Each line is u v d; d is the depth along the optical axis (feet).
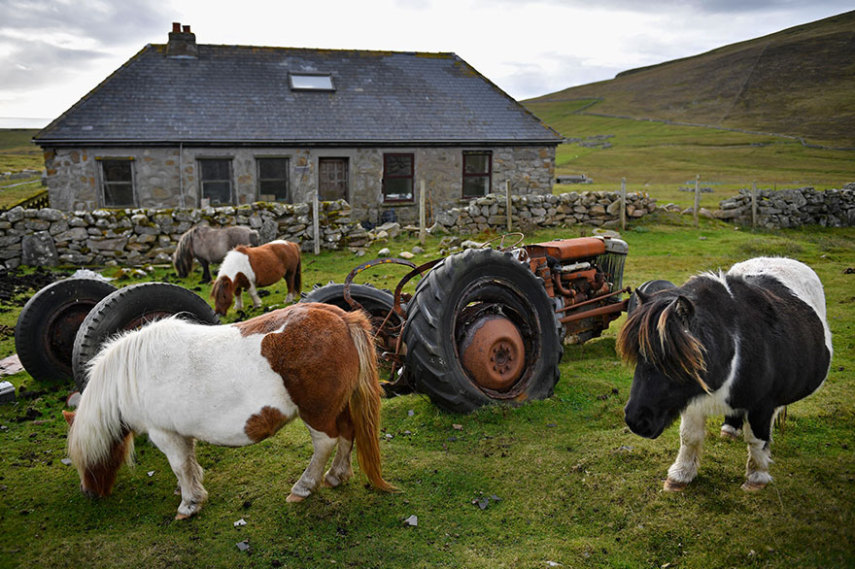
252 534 10.88
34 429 15.57
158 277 36.17
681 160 170.71
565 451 13.66
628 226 49.57
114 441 11.83
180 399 10.81
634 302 19.90
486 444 14.11
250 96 56.49
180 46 58.49
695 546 10.09
